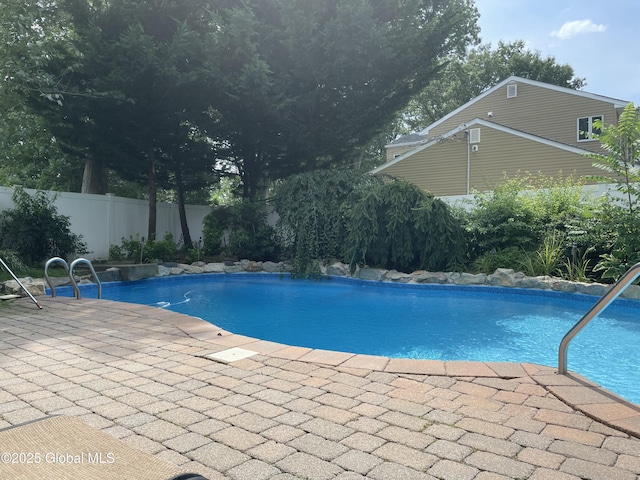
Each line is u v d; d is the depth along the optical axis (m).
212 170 15.83
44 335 4.61
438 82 32.69
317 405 2.75
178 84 11.86
